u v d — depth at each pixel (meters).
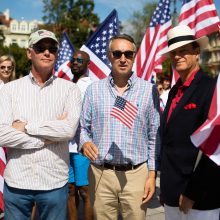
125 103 3.10
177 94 2.86
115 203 3.21
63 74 5.94
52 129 2.77
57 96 2.93
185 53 2.80
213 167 2.48
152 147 3.14
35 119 2.85
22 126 2.77
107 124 3.12
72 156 4.37
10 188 2.83
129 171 3.11
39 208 2.90
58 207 2.86
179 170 2.71
